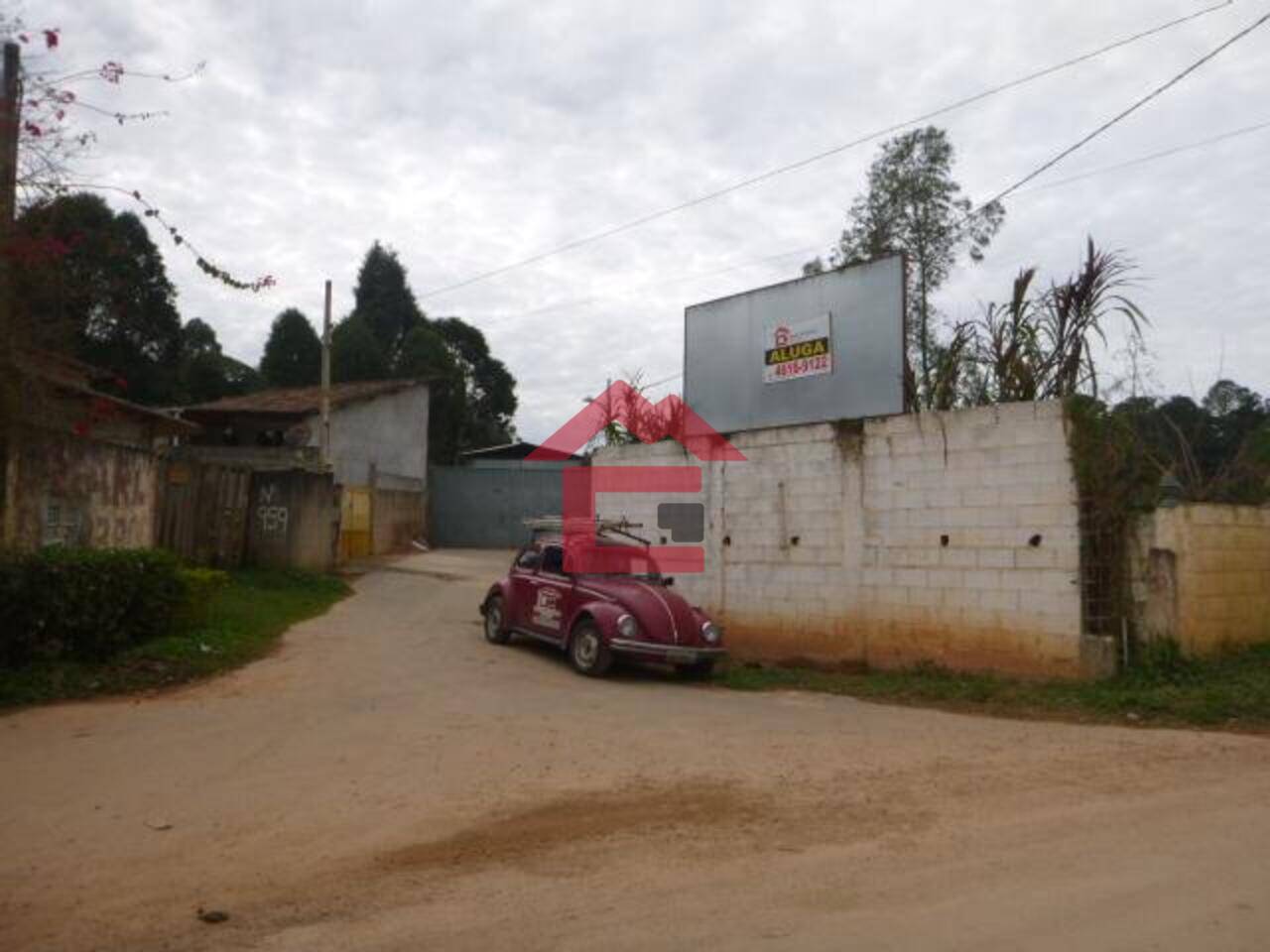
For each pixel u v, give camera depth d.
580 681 11.45
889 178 21.84
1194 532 11.00
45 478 12.86
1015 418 11.12
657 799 6.32
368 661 11.84
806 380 14.04
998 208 21.50
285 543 20.20
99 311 11.86
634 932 4.20
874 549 12.45
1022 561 10.98
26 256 9.70
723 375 15.20
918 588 11.95
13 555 10.53
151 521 16.33
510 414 51.91
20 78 9.62
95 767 7.06
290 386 43.56
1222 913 4.33
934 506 11.84
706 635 11.99
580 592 12.34
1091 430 10.66
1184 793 6.37
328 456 25.19
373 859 5.19
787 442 13.62
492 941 4.11
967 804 6.18
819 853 5.24
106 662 10.61
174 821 5.82
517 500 35.28
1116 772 7.01
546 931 4.21
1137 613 10.60
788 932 4.18
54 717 8.78
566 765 7.23
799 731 8.62
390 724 8.56
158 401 29.95
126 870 5.02
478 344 50.78
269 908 4.51
